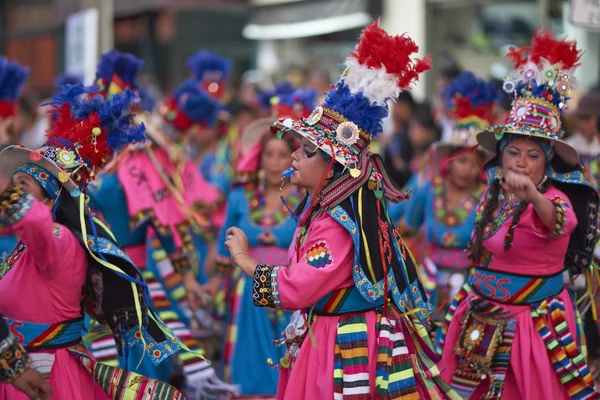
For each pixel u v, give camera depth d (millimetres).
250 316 11250
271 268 7242
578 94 16500
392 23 24594
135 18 32875
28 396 6543
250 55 32125
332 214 7172
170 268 11414
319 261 7129
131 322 7254
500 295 8492
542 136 8078
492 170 8742
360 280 7121
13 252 7195
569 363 8289
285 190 11180
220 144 17297
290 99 12242
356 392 7156
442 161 11844
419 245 13133
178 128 14641
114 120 7340
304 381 7387
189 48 31672
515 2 22406
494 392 8383
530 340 8359
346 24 25500
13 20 32562
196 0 30578
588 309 10062
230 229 7582
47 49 30766
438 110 18391
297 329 7535
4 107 11578
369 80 7250
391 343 7242
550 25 18359
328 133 7242
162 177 10789
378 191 7301
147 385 7301
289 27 27859
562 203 8016
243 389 11141
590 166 11797
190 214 10992
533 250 8305
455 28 23688
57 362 7000
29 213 6496
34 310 6949
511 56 8617
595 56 17219
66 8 27875
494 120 11711
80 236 7062
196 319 12242
